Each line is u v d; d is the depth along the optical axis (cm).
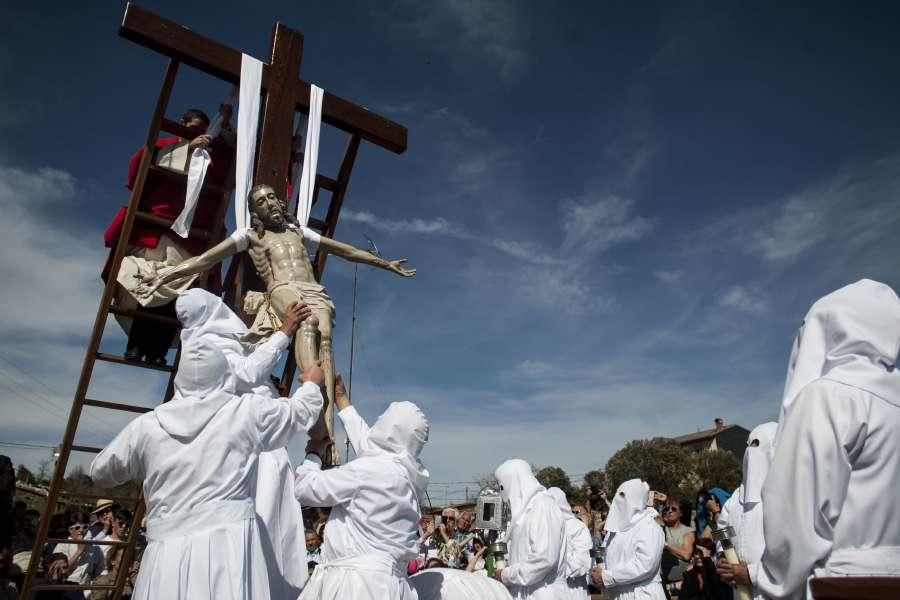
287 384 667
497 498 679
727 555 433
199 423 351
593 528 1003
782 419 266
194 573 326
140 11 637
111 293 618
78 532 800
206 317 416
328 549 384
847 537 231
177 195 692
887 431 235
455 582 414
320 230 762
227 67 679
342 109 757
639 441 4806
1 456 423
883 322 258
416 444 400
